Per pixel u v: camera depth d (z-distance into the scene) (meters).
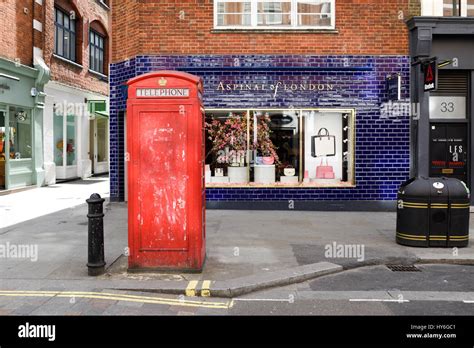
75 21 22.06
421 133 12.26
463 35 12.23
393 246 8.71
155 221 6.82
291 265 7.39
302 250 8.34
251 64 12.41
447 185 8.63
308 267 7.24
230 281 6.45
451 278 7.09
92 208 6.80
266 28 12.38
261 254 8.03
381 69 12.40
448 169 12.59
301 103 12.44
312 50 12.40
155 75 6.71
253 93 12.45
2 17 15.37
